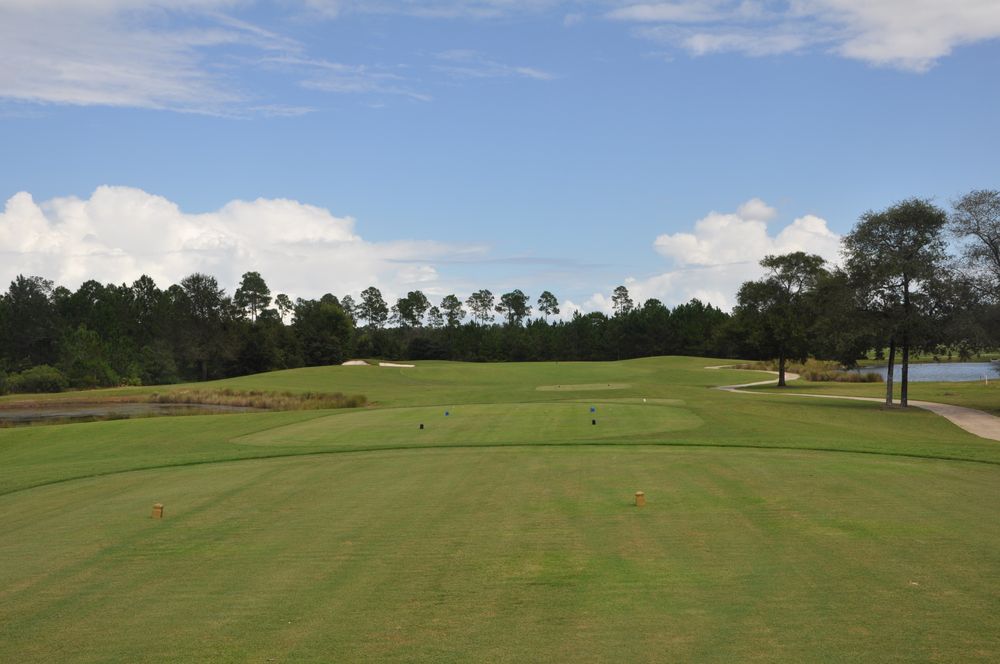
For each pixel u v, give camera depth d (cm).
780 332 7175
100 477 2203
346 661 828
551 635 879
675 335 15850
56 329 11844
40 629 958
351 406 5803
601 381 7762
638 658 807
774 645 828
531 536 1317
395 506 1600
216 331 13062
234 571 1170
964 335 4569
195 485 1964
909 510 1456
